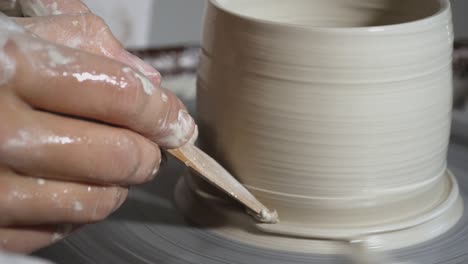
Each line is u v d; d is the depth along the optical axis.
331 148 0.43
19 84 0.36
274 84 0.43
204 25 0.47
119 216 0.47
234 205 0.45
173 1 0.78
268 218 0.43
